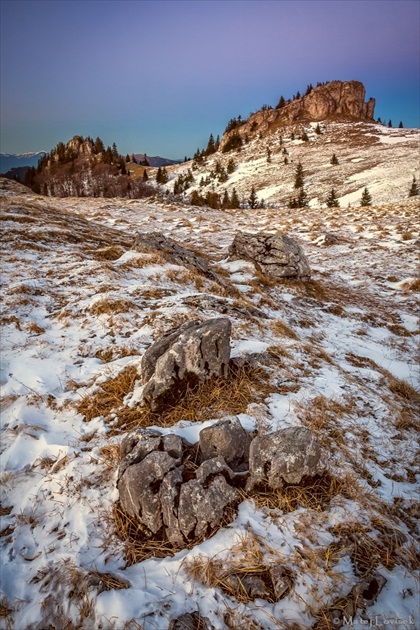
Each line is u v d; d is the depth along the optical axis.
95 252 12.55
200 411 4.53
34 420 4.80
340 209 36.78
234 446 3.60
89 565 2.93
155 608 2.58
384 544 3.03
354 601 2.58
